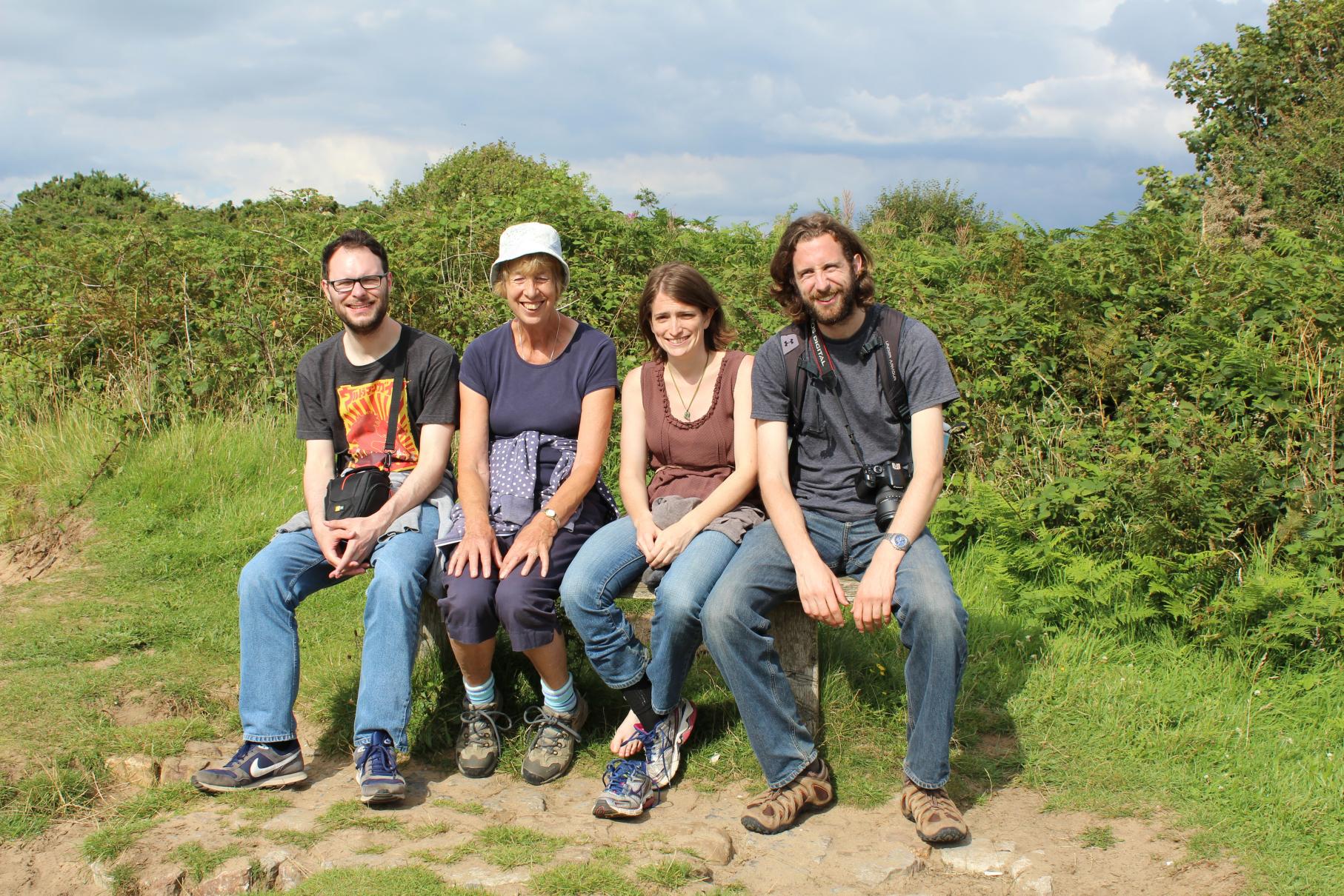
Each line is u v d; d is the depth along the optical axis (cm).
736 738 353
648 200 801
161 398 693
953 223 2114
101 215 2372
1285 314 539
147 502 597
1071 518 466
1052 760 341
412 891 264
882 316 333
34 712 371
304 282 737
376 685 324
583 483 357
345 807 315
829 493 343
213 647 434
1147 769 334
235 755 329
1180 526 438
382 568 332
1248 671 390
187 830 302
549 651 337
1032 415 539
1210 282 570
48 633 443
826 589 310
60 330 742
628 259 719
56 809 316
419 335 383
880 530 334
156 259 764
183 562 529
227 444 644
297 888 268
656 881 273
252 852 287
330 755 357
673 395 366
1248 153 1700
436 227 739
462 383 374
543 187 797
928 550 315
